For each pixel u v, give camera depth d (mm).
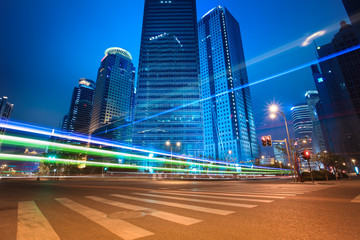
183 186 17906
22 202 8398
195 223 4812
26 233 4230
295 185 17781
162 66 122375
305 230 4129
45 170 54188
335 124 120812
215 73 180750
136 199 8977
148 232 4191
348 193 10242
